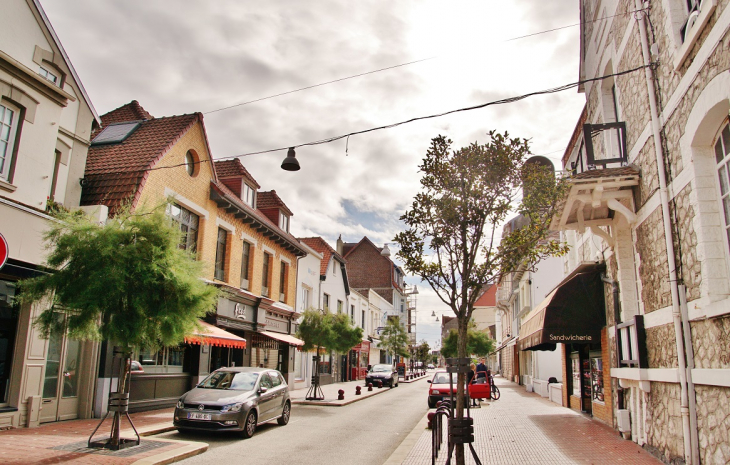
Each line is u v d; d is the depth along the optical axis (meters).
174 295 8.66
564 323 11.96
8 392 10.48
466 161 6.88
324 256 32.97
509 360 45.56
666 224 7.79
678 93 7.35
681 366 7.31
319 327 20.67
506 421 13.68
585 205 10.34
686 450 7.11
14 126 10.59
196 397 11.36
